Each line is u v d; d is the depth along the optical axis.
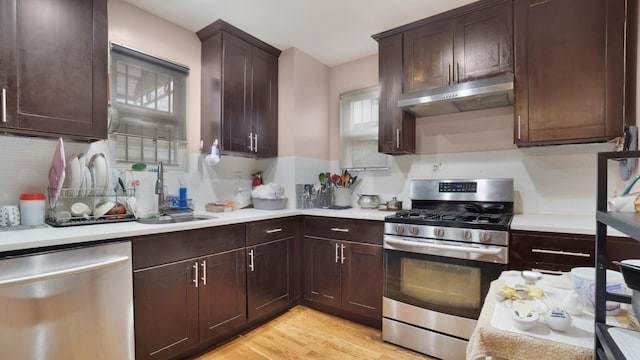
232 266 2.08
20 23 1.49
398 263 2.06
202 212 2.49
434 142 2.64
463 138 2.51
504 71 2.02
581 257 1.57
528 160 2.25
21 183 1.72
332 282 2.45
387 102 2.51
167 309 1.71
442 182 2.39
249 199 2.84
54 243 1.30
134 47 2.17
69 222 1.66
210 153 2.49
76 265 1.37
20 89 1.49
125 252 1.53
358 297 2.30
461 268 1.83
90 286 1.41
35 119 1.53
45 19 1.57
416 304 1.98
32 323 1.25
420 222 1.97
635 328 0.70
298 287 2.63
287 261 2.52
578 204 2.09
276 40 2.69
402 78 2.42
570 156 2.11
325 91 3.20
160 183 2.18
